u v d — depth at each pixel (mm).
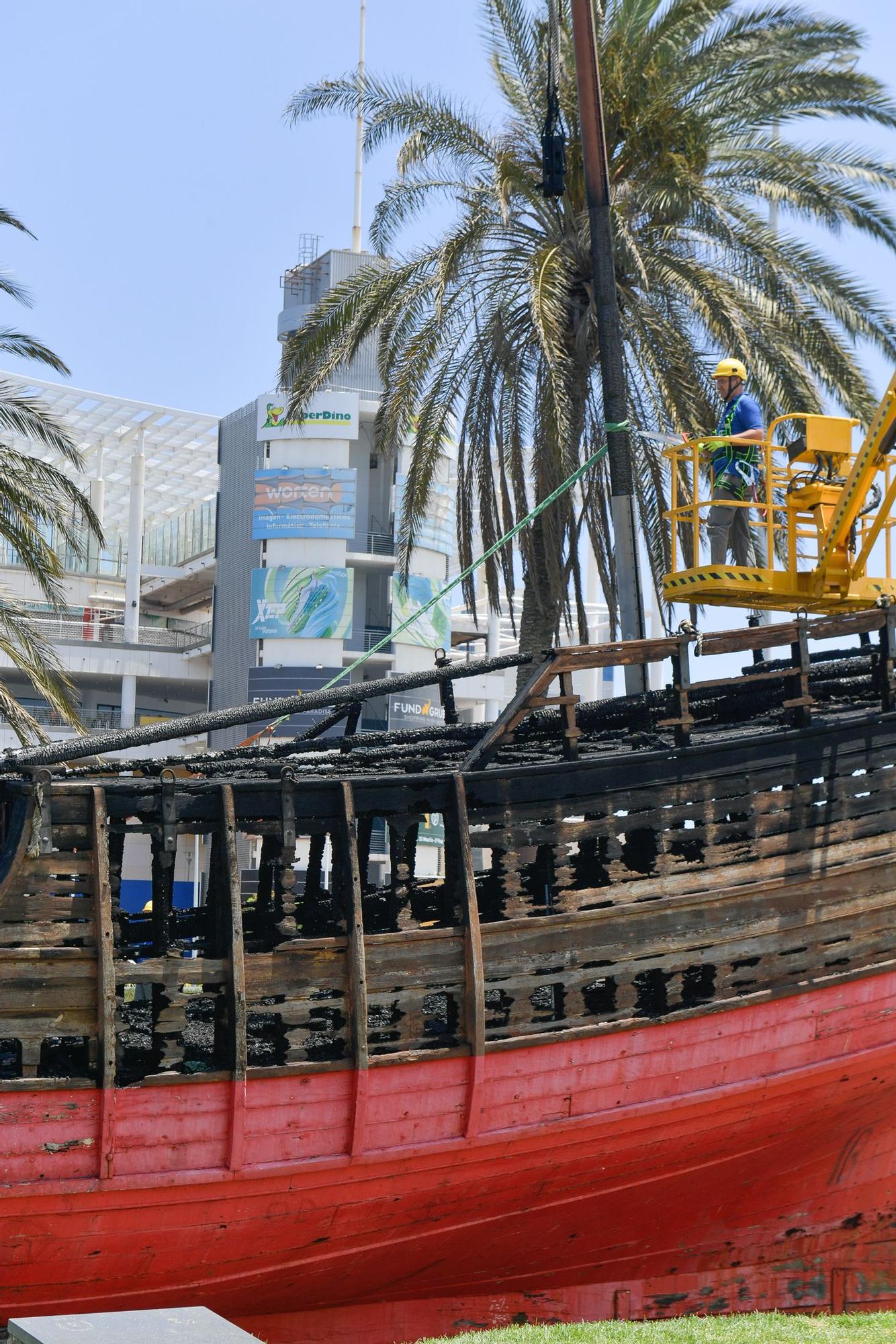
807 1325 9945
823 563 11570
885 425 10875
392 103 20266
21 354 24438
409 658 51469
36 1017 8617
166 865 9125
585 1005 10891
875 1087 11328
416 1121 9531
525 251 20266
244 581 53031
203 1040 10914
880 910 11266
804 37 19219
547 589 20047
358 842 9734
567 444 17594
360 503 52656
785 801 10938
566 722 10523
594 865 10680
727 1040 10539
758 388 19109
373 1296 10586
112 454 61656
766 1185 11695
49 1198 8578
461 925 9781
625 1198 10898
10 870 8633
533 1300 11211
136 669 56625
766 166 19875
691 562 19781
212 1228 9148
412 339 20219
